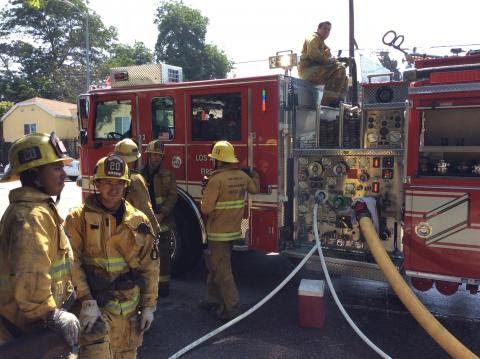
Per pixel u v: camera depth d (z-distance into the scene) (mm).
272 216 4875
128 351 2541
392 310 4539
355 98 6211
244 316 3881
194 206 5371
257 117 4906
